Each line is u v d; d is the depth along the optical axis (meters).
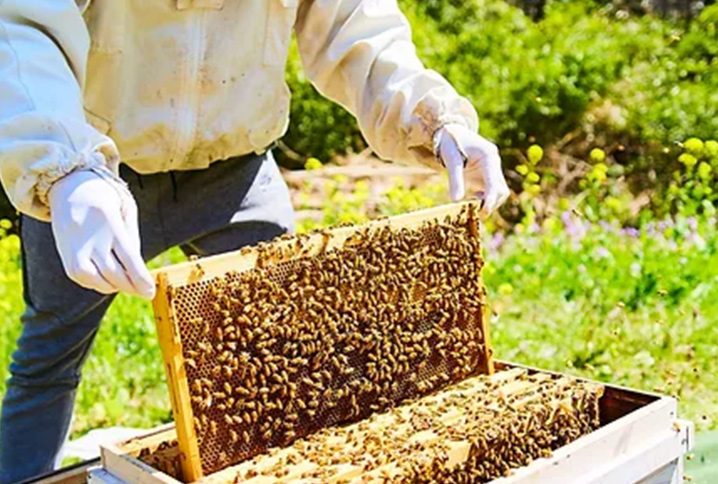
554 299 4.43
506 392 1.81
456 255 1.84
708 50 8.02
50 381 2.23
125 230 1.37
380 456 1.53
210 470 1.51
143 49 1.86
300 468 1.50
